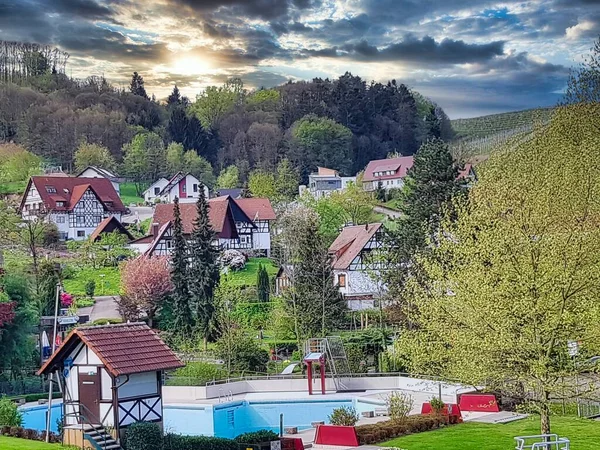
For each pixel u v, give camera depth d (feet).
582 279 114.62
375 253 294.46
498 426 142.61
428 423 143.23
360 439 132.77
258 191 557.33
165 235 380.78
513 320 114.93
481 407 160.35
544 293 114.73
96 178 485.56
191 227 391.24
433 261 149.07
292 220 397.19
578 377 140.15
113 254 382.42
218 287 273.13
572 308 115.75
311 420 182.09
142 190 640.99
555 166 144.77
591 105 208.44
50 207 449.89
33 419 171.83
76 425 129.90
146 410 134.00
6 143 655.35
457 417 148.56
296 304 245.65
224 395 201.16
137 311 281.54
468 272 123.03
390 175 590.96
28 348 205.46
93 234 421.18
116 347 132.05
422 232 226.99
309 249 249.96
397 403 150.30
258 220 420.77
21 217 431.84
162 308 284.41
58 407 182.91
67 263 368.68
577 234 117.50
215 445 124.47
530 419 147.74
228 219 405.39
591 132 203.31
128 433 125.49
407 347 136.77
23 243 363.35
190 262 277.64
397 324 237.66
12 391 201.26
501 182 131.54
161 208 406.82
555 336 115.55
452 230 139.64
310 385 199.72
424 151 242.58
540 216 122.72
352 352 218.38
